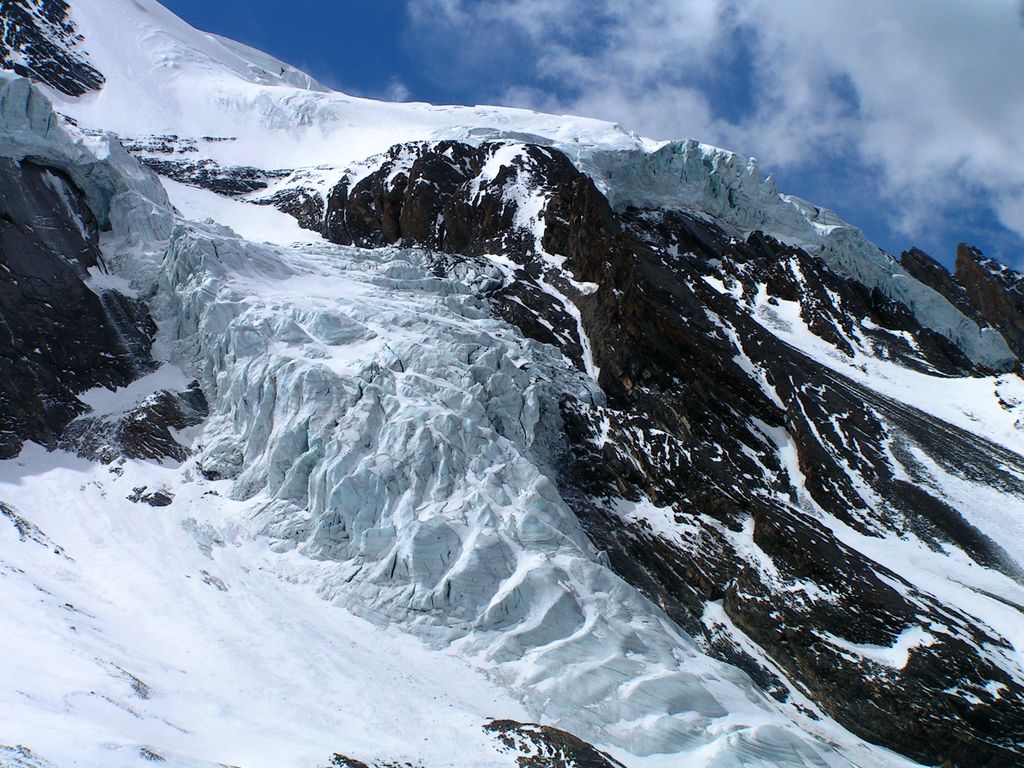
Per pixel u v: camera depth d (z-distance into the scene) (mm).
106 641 35875
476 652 40625
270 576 44062
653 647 41812
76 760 24578
